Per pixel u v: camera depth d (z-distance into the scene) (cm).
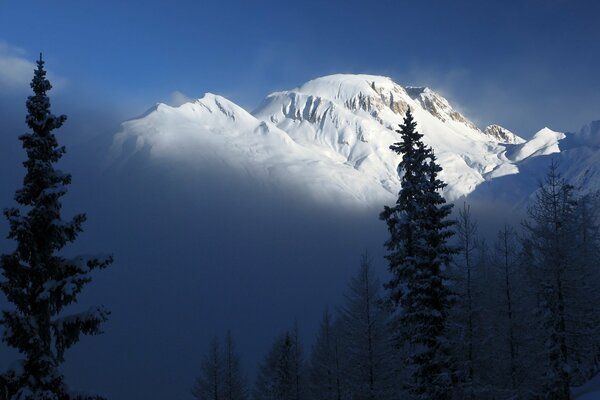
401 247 2920
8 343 1424
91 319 1452
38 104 1533
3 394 1401
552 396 3027
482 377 2788
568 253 3002
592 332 2969
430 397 2555
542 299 3141
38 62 1551
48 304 1477
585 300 3003
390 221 2934
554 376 2934
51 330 1467
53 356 1464
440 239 2658
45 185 1528
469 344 2741
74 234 1526
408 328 2723
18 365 1420
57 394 1434
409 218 2820
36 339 1412
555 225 3077
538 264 3089
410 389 2659
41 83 1545
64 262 1498
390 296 2831
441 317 2573
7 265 1451
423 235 2631
